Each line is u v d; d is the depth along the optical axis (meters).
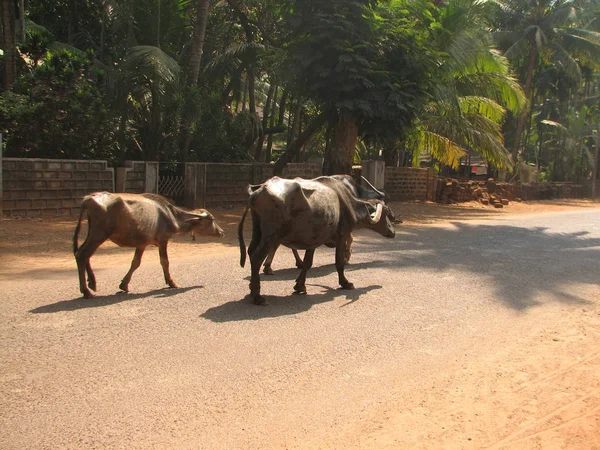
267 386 4.49
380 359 5.18
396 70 16.88
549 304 7.43
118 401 4.12
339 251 7.63
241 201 18.33
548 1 32.72
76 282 7.51
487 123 24.92
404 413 4.13
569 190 37.34
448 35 20.84
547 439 3.79
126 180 14.99
